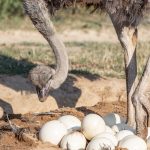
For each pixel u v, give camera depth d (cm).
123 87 2809
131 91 2156
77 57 3472
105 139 1753
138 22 2102
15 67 3097
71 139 1791
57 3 2047
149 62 1881
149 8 1962
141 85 1877
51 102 2648
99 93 2762
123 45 2156
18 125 2081
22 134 1898
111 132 1853
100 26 5059
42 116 2230
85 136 1828
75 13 5272
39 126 2052
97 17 5262
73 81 2797
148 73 1877
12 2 5097
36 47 3888
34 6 1908
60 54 1914
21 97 2647
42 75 1912
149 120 1953
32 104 2623
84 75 2922
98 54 3625
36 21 1917
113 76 3023
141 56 3522
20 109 2597
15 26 4931
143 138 1867
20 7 5094
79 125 1898
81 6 2131
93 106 2559
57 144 1831
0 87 2675
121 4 1970
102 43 4288
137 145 1767
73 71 3006
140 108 1873
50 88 1917
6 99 2616
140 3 1955
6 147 1838
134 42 2152
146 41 4375
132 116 2134
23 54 3488
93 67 3216
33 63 3231
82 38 4634
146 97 1872
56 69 1923
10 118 2255
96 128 1816
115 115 2012
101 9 2091
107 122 1977
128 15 2023
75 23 5097
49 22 1912
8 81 2723
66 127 1877
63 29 4925
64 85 2750
